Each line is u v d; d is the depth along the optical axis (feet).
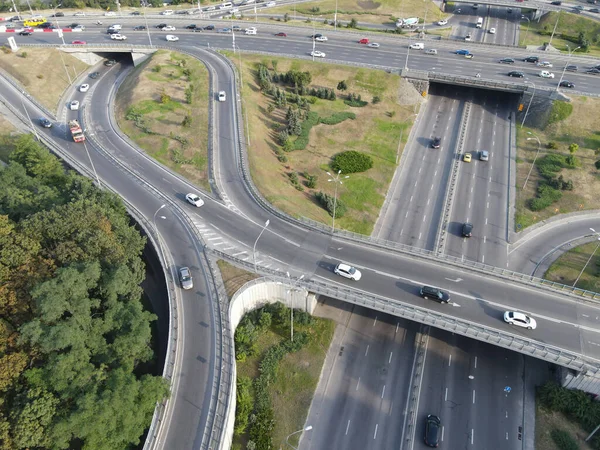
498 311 215.51
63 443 152.87
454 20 587.68
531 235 293.64
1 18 546.26
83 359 168.14
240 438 193.88
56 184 291.38
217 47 466.29
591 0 609.83
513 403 208.95
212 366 194.39
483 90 431.43
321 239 260.62
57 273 181.06
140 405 166.81
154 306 247.29
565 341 201.57
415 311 210.79
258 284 229.04
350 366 224.74
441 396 212.43
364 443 195.93
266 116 375.45
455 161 351.25
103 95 424.46
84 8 596.70
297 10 607.37
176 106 377.71
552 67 427.33
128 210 272.31
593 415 197.57
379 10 607.78
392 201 318.04
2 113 371.15
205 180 303.89
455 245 285.23
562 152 351.05
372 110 396.78
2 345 167.02
